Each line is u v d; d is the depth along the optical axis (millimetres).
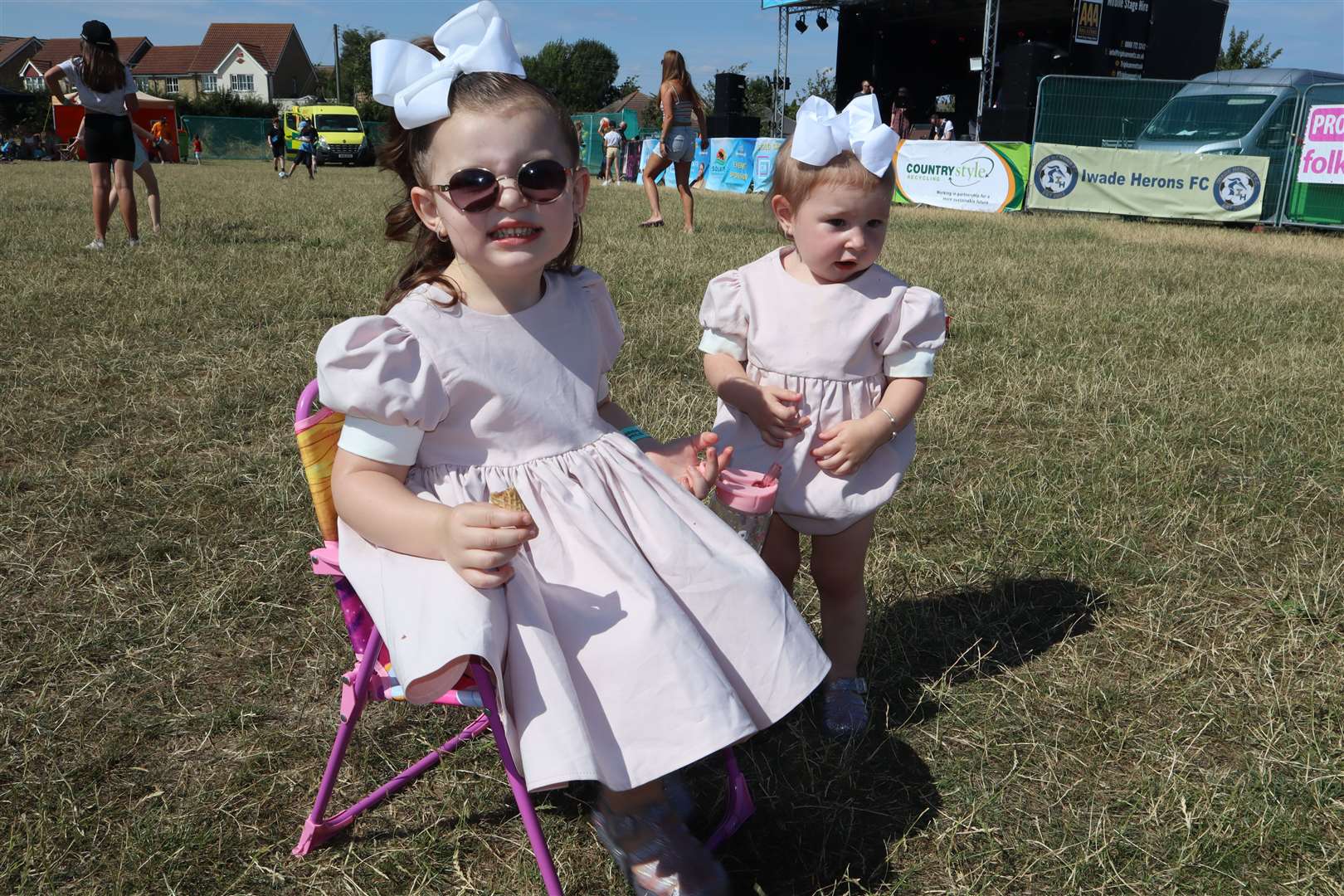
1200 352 5602
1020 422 4371
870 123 2119
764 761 2221
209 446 3758
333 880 1855
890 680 2506
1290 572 3018
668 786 2051
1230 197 14586
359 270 7188
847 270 2232
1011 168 16438
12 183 17016
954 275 7973
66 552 2951
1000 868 1902
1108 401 4633
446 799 2055
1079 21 21672
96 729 2223
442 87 1665
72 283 6297
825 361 2236
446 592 1549
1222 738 2279
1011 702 2422
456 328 1748
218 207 12930
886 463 2264
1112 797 2096
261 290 6324
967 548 3180
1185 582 2977
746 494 1986
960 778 2154
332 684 2414
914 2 26203
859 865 1920
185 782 2080
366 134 37781
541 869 1553
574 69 85812
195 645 2543
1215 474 3803
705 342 2393
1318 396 4773
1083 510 3432
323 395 1646
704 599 1720
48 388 4297
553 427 1812
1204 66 25094
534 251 1698
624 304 6258
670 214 13141
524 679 1518
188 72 75375
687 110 10367
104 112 7664
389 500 1614
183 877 1829
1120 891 1851
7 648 2477
